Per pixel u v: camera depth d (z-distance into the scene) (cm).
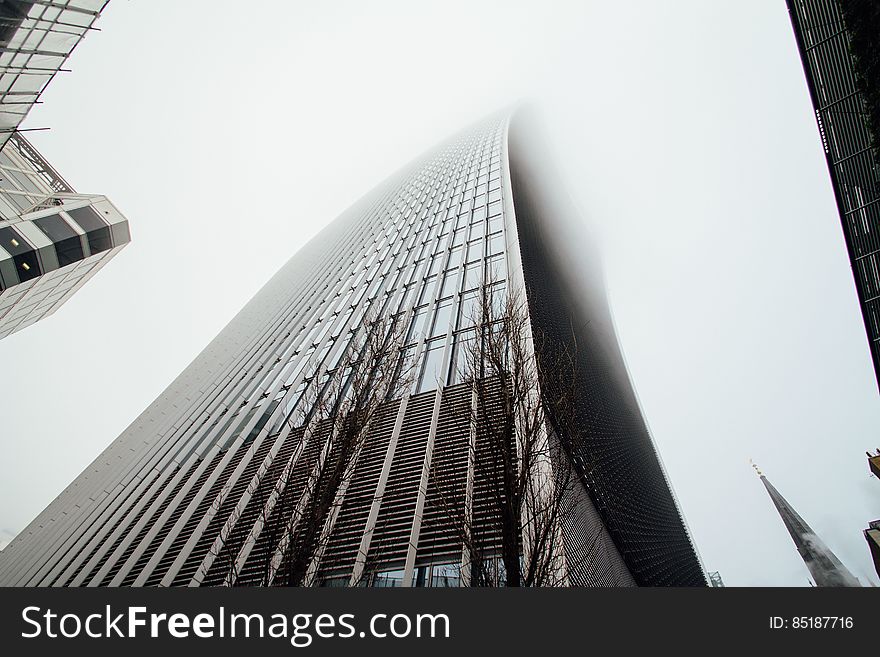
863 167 1582
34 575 2066
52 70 1975
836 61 1537
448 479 1191
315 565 1123
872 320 1695
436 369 1947
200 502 1794
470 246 3186
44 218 2459
